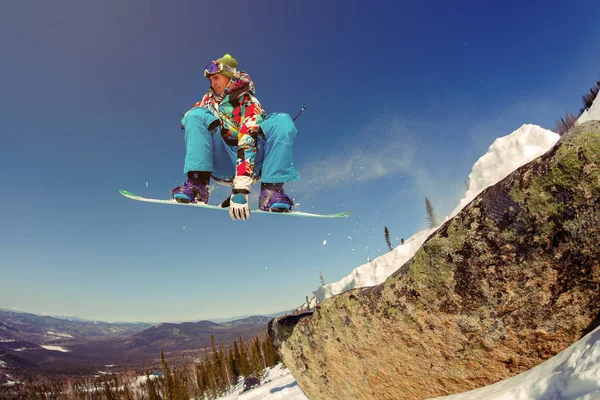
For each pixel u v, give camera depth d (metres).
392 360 2.32
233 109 2.38
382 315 2.30
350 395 2.74
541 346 1.71
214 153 2.51
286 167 2.38
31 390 150.38
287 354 3.40
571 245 1.52
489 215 1.70
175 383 68.00
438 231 1.93
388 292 2.25
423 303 2.03
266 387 18.50
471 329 1.87
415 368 2.19
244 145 2.23
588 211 1.45
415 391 2.26
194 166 2.34
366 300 2.44
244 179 2.18
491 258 1.71
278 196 2.39
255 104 2.36
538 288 1.63
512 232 1.64
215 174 2.60
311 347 3.06
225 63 2.36
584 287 1.55
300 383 3.30
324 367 2.95
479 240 1.74
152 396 74.19
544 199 1.55
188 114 2.41
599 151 1.42
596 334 1.17
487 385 1.90
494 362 1.85
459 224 1.81
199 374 75.25
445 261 1.88
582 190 1.46
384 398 2.46
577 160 1.46
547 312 1.64
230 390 59.19
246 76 2.35
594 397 0.90
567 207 1.50
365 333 2.46
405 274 2.13
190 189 2.44
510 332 1.76
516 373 1.81
